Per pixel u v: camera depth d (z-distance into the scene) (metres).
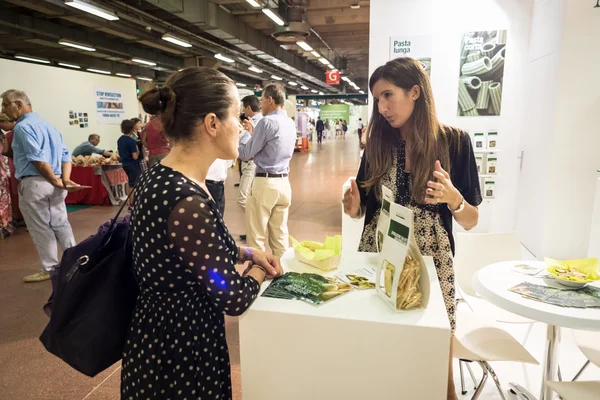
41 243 3.58
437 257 1.41
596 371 2.21
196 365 1.02
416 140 1.35
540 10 4.03
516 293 1.51
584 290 1.53
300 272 1.36
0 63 8.14
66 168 3.71
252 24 10.09
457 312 1.94
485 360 1.56
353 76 22.12
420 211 1.42
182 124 0.97
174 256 0.96
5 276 3.79
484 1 4.25
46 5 7.48
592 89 3.61
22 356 2.50
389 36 4.45
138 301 1.06
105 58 13.79
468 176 1.42
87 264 1.08
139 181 1.04
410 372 1.02
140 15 8.26
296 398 1.12
